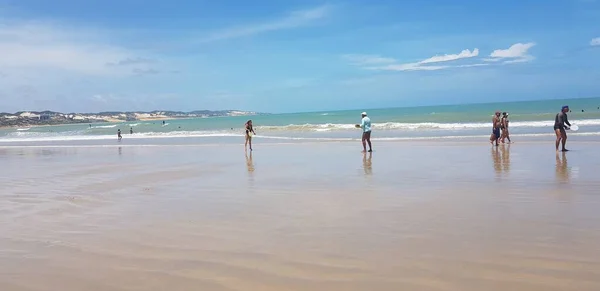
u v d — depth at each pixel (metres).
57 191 10.41
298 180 10.96
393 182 10.13
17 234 6.46
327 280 4.32
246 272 4.60
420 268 4.55
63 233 6.43
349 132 34.78
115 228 6.64
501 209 7.05
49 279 4.59
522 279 4.19
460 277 4.28
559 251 4.94
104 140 35.78
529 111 65.19
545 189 8.65
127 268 4.84
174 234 6.19
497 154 15.43
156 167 15.01
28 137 50.44
